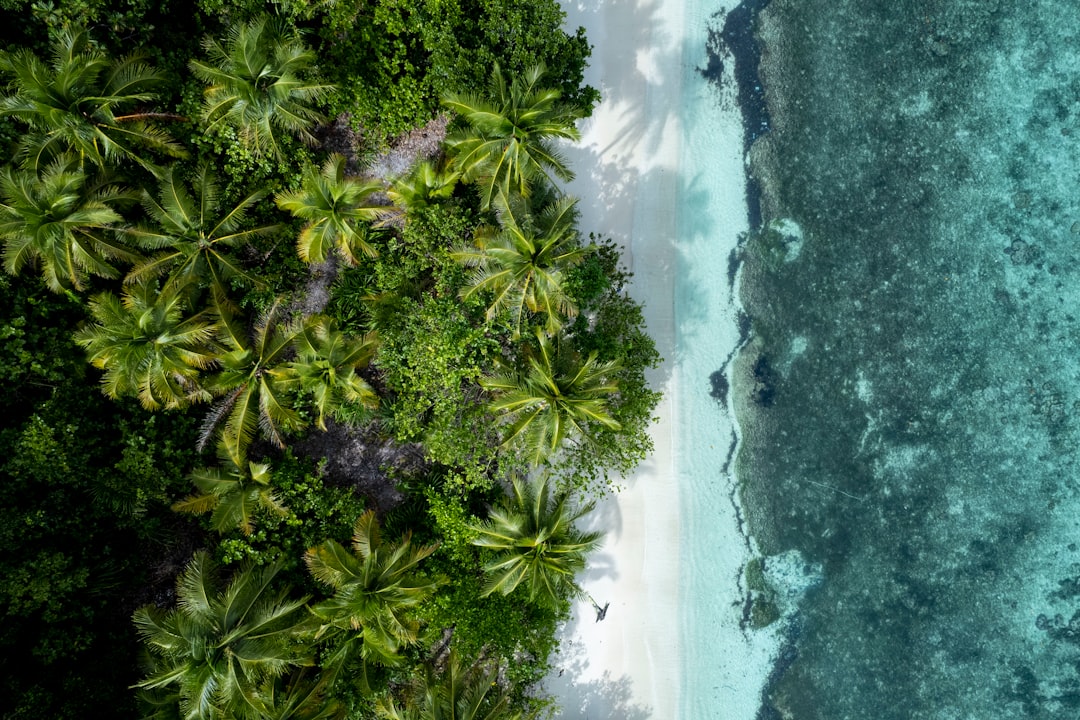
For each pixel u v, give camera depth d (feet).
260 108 53.83
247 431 55.47
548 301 52.03
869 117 68.64
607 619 68.74
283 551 58.90
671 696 69.15
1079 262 68.69
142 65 52.44
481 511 62.64
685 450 69.21
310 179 53.93
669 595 69.05
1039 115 68.59
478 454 56.39
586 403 51.37
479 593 57.98
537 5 54.44
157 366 52.95
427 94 58.95
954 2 68.44
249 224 57.98
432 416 59.82
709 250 68.85
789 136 68.59
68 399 54.49
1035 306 69.26
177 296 53.42
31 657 52.60
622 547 68.80
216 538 61.41
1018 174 68.85
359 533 55.72
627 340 59.67
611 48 67.05
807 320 69.41
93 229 52.29
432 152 63.98
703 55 67.92
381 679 59.06
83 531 55.47
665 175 67.97
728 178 68.64
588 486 67.77
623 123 67.36
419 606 57.00
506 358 57.31
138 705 55.21
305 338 55.16
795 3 68.13
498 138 51.96
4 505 52.31
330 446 64.44
